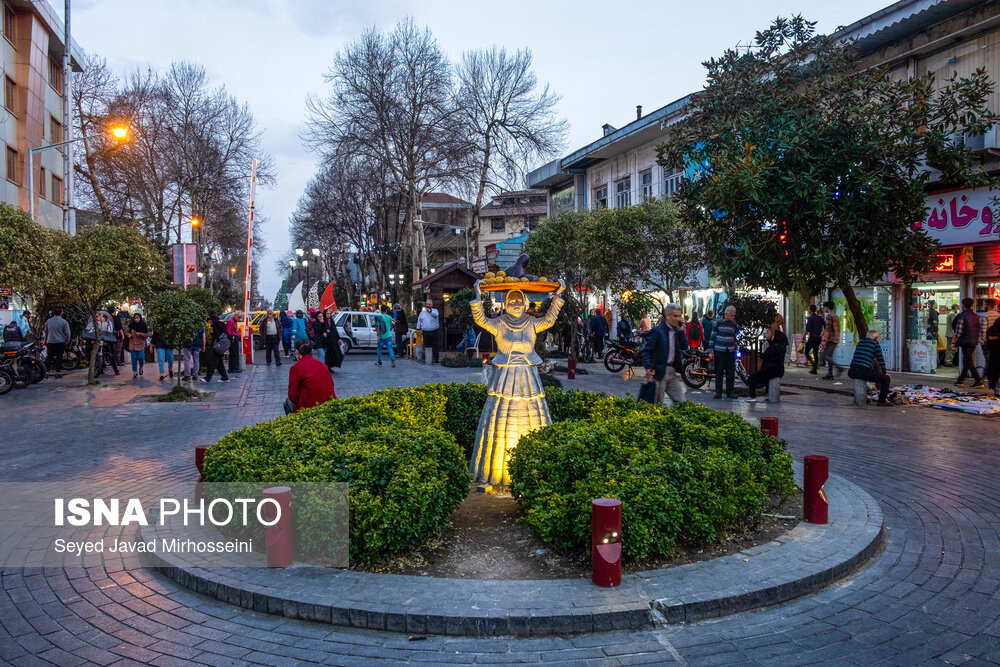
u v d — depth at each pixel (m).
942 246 14.51
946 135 11.45
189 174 38.84
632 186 26.80
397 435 5.29
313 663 3.33
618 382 15.03
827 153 10.80
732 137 11.62
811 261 11.04
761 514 5.28
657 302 21.16
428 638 3.56
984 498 5.99
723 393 12.95
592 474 4.55
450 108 34.56
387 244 49.19
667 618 3.68
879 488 6.32
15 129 24.34
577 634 3.58
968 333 13.09
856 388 11.41
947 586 4.16
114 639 3.61
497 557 4.53
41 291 16.38
